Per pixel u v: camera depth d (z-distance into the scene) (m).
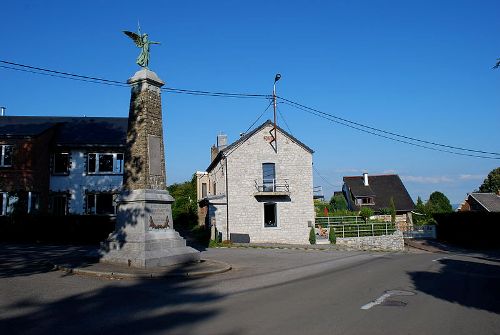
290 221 31.91
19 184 27.22
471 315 8.44
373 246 33.06
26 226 24.83
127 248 14.69
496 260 24.03
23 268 13.95
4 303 9.04
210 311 8.62
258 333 7.00
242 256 20.56
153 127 16.00
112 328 7.30
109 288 11.03
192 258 16.06
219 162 34.19
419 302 9.74
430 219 53.59
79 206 29.28
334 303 9.51
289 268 16.41
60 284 11.34
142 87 15.93
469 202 58.91
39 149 28.08
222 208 30.92
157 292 10.70
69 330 7.16
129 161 15.72
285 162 32.28
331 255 23.03
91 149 29.80
